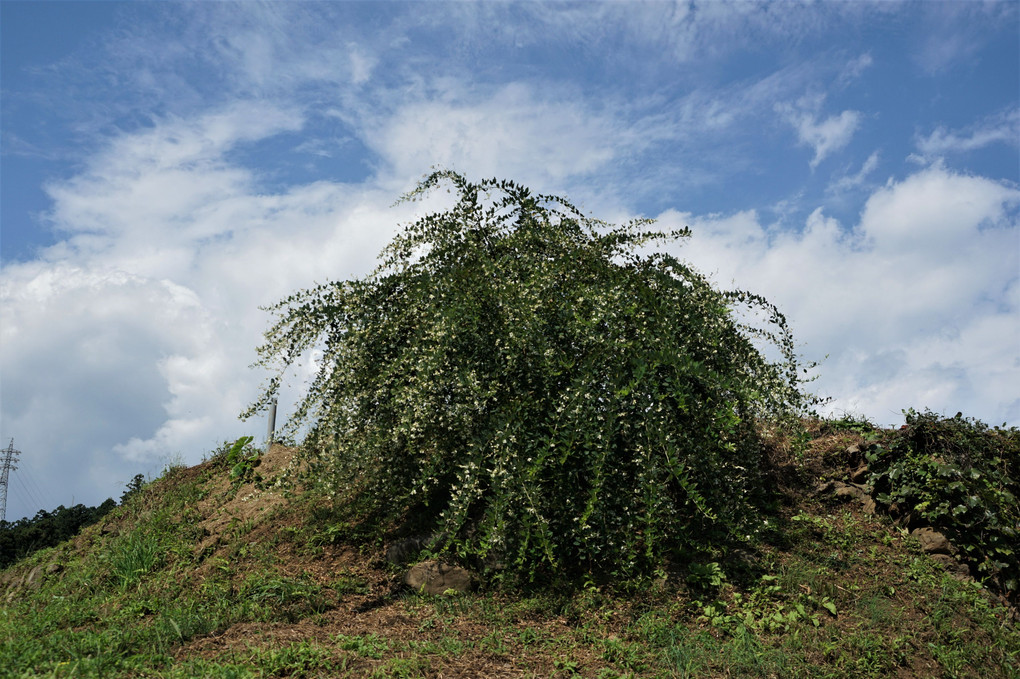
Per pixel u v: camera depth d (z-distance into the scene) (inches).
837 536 279.6
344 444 273.6
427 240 307.9
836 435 346.6
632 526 251.6
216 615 229.0
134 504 394.3
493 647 208.1
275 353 295.1
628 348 270.5
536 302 273.4
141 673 183.0
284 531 296.0
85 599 270.8
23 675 176.9
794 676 195.8
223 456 435.5
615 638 215.5
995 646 220.8
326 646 202.2
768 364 297.1
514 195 311.1
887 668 203.5
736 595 238.2
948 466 283.6
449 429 266.1
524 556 244.8
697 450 265.9
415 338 277.4
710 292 298.0
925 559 266.1
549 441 252.8
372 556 271.1
